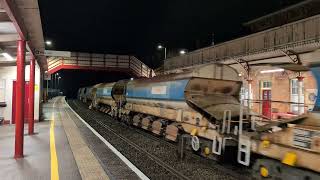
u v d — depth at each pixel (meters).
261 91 23.00
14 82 20.41
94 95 40.38
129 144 15.02
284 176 7.03
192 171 10.27
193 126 12.70
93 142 14.87
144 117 20.06
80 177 8.59
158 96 16.58
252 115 10.93
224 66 13.48
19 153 10.96
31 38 13.92
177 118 14.20
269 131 7.96
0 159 10.58
